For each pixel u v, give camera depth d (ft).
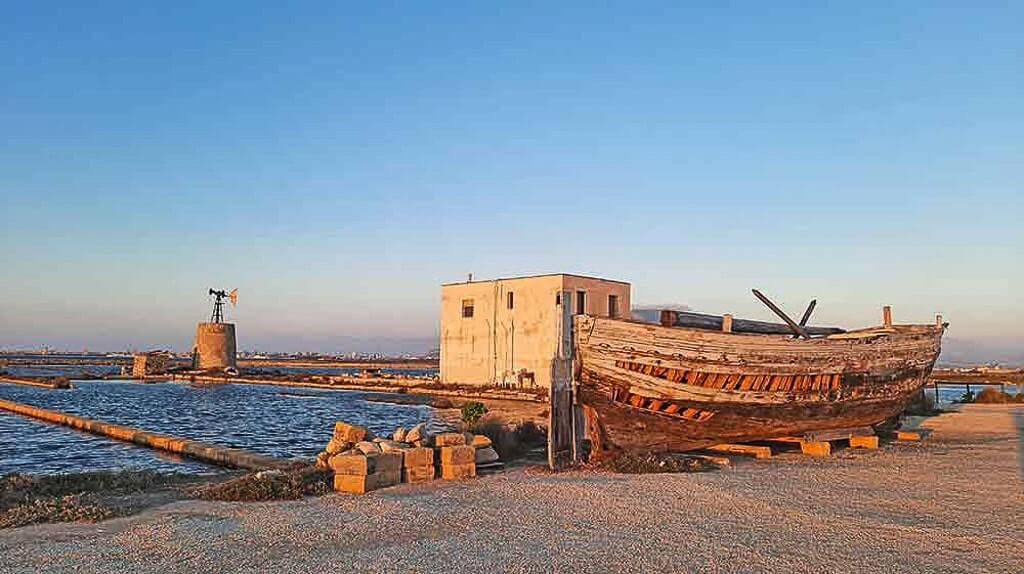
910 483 45.29
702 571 26.02
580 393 53.47
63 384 241.35
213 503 38.78
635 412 54.13
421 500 39.22
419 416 126.31
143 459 71.67
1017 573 25.96
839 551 28.73
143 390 229.04
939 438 74.95
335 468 42.96
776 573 25.81
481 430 61.72
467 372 174.40
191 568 26.40
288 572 25.86
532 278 161.07
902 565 26.86
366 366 614.75
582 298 159.94
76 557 27.84
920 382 73.67
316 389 231.50
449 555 28.07
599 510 36.63
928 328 72.64
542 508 37.09
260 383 266.98
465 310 176.14
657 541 30.27
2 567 26.48
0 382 277.85
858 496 40.65
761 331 65.72
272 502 38.99
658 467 50.57
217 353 325.42
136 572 25.91
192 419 127.95
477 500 39.24
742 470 51.03
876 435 70.28
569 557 27.81
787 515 35.53
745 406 57.41
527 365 160.45
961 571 26.16
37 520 34.17
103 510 36.06
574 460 53.47
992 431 82.53
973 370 429.79
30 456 75.05
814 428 63.72
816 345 60.85
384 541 30.32
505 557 27.76
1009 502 39.14
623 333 53.11
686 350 54.54
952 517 35.22
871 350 65.41
